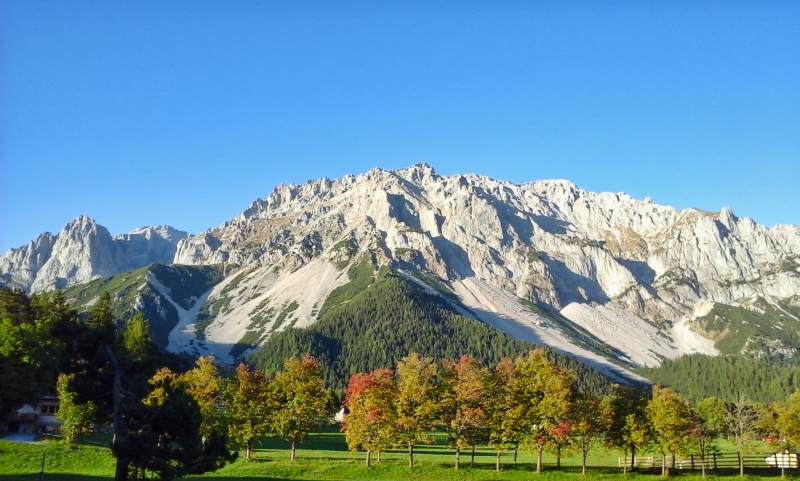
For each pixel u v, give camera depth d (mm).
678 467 112062
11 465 83875
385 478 95500
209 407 105812
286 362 123562
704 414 167250
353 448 108875
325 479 93625
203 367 108562
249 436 107812
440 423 106750
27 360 77312
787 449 113125
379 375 114125
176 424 58875
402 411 105688
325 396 117188
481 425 105500
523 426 104562
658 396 107125
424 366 112812
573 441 107688
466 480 96250
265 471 97500
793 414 110938
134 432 57375
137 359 64188
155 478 63656
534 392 108500
